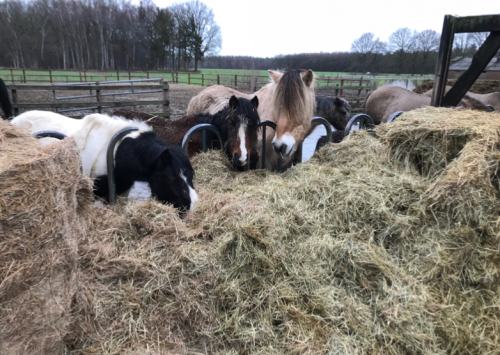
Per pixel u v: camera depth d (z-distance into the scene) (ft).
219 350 5.73
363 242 7.34
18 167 4.61
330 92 55.88
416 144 9.58
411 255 7.25
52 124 10.50
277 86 11.64
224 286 6.22
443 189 7.54
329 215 8.02
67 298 5.18
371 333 5.82
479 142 8.01
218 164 11.50
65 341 5.33
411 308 6.09
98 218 6.99
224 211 7.57
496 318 6.25
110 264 6.08
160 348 5.49
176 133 13.66
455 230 7.16
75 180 5.88
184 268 6.32
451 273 6.79
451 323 6.06
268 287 6.33
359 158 10.64
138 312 5.79
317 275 6.71
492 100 24.25
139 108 41.57
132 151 9.30
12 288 4.39
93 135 9.86
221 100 16.39
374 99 24.85
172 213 7.43
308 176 9.57
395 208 8.15
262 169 12.04
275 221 7.47
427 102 21.68
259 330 5.82
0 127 5.94
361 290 6.60
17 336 4.58
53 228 4.93
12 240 4.39
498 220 6.93
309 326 5.85
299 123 11.57
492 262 6.73
